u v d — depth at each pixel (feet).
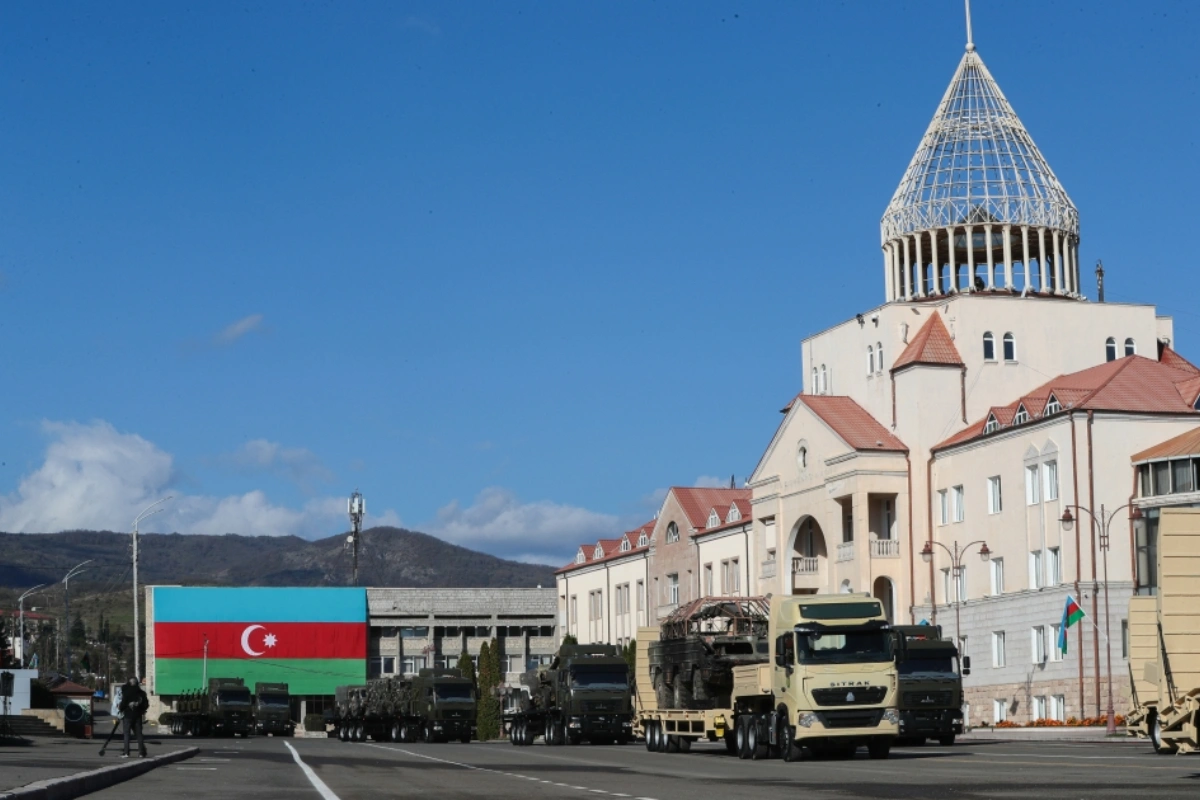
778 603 145.07
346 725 333.01
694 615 178.09
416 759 164.76
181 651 477.36
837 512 288.51
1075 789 88.38
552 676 239.91
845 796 87.25
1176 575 121.08
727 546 350.23
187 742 277.03
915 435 281.95
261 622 483.92
